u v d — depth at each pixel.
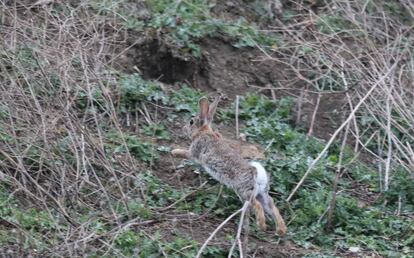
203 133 12.40
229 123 14.45
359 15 16.38
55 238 11.02
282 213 12.47
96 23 14.45
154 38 15.38
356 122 14.43
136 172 12.75
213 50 15.76
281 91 15.52
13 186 12.01
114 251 10.87
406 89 14.50
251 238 11.91
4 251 10.70
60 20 13.63
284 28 15.97
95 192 12.20
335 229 12.33
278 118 14.75
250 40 16.02
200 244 11.49
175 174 13.05
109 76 13.88
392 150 14.41
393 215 12.79
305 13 17.22
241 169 11.80
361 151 14.35
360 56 14.87
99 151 12.52
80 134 12.81
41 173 12.19
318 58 15.26
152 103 14.29
